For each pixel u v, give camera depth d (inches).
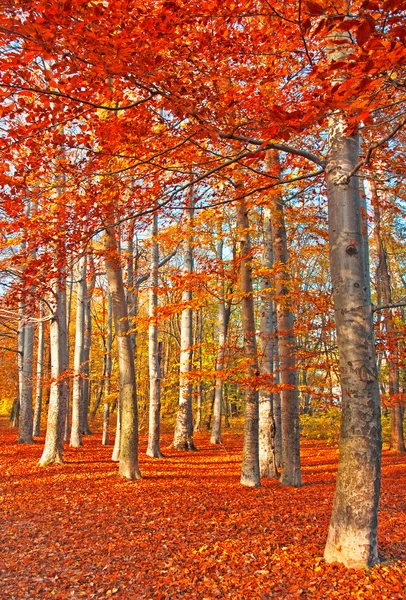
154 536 257.8
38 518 298.5
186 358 684.7
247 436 417.4
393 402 434.9
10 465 484.1
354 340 183.3
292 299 394.0
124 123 190.7
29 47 132.9
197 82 171.6
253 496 360.2
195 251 721.6
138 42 141.6
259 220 488.4
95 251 339.9
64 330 525.7
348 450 182.2
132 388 439.2
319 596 165.3
